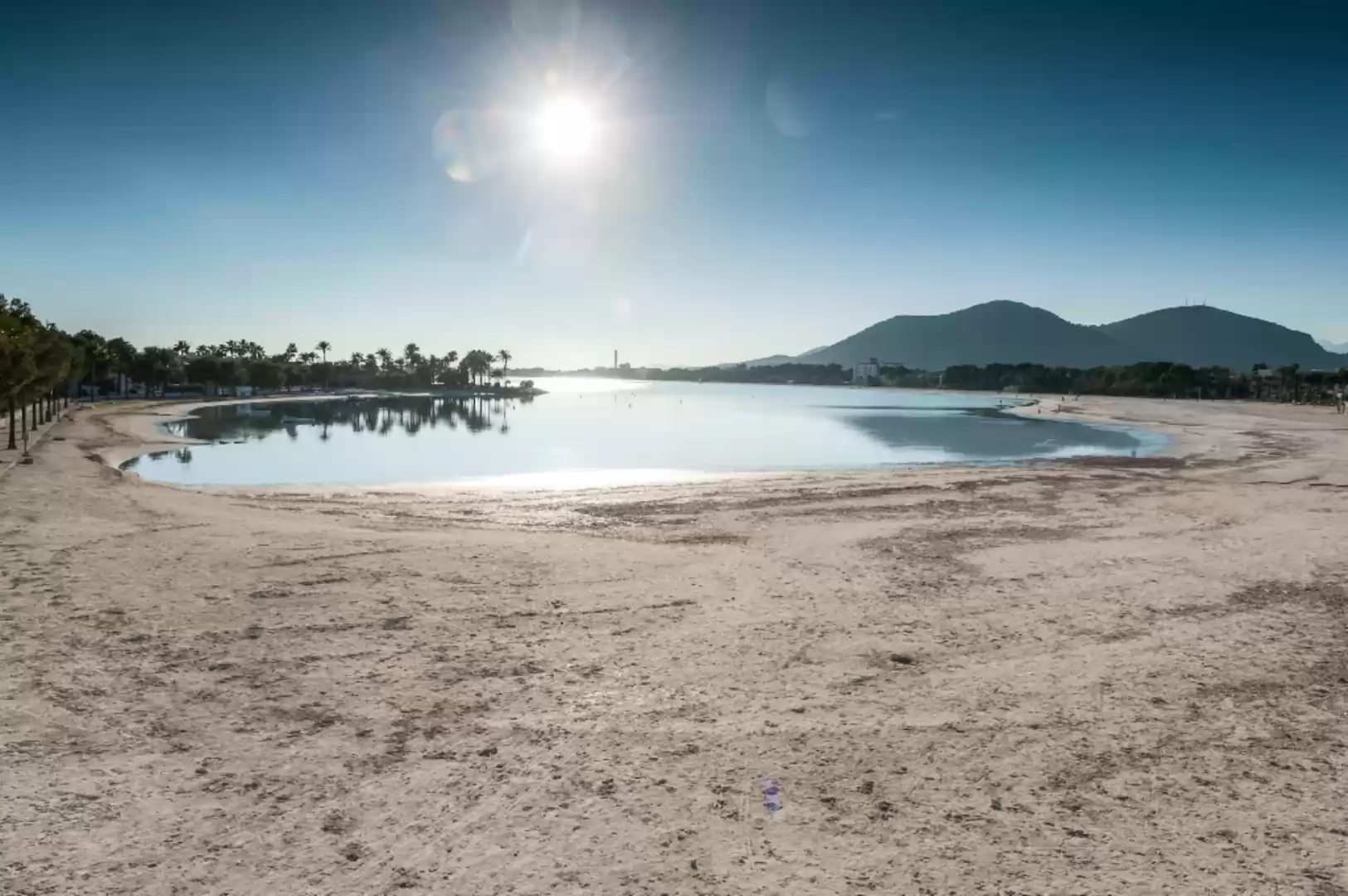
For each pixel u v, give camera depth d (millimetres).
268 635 10945
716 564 16094
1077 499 26297
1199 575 15562
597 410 119312
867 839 6281
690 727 8375
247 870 5672
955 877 5758
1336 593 14227
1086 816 6695
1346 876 5812
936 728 8438
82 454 37719
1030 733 8367
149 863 5727
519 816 6527
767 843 6191
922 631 11812
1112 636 11688
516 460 45656
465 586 13891
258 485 31250
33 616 11328
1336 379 153875
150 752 7488
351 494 28062
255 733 7965
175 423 76062
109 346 119938
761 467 41250
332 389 186625
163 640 10586
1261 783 7316
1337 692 9609
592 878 5684
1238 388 163750
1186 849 6195
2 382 34781
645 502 26078
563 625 11891
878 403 154250
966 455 50312
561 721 8469
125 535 17141
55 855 5773
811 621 12242
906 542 18828
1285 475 35031
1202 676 10094
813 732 8297
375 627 11484
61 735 7738
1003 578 15234
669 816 6574
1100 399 167500
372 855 5922
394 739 7934
